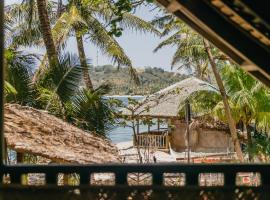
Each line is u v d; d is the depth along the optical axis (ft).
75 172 9.55
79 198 9.12
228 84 61.52
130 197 9.09
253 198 9.10
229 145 87.97
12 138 29.07
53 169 9.52
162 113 87.56
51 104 44.42
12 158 34.53
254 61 9.11
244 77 60.49
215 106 66.90
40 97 44.34
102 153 34.04
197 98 73.20
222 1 7.98
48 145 30.60
